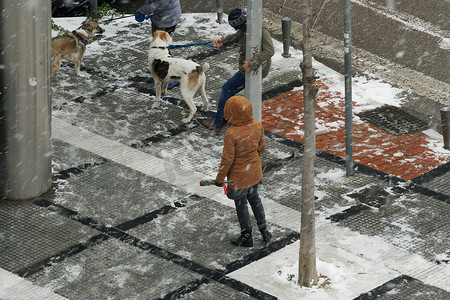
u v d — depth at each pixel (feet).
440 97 45.34
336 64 49.03
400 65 49.34
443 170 37.52
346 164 36.83
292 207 34.27
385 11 56.34
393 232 32.48
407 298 28.22
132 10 57.36
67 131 40.04
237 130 29.32
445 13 56.08
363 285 28.86
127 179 36.06
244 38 37.96
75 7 57.82
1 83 32.91
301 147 39.47
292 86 45.85
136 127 40.78
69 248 30.96
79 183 35.68
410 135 41.04
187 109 42.86
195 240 31.63
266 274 29.43
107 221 32.86
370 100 44.68
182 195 34.88
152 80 45.75
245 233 30.91
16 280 28.94
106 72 46.83
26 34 32.55
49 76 33.81
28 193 34.17
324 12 56.44
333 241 31.71
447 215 33.86
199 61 48.52
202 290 28.50
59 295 28.12
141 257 30.42
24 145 33.50
